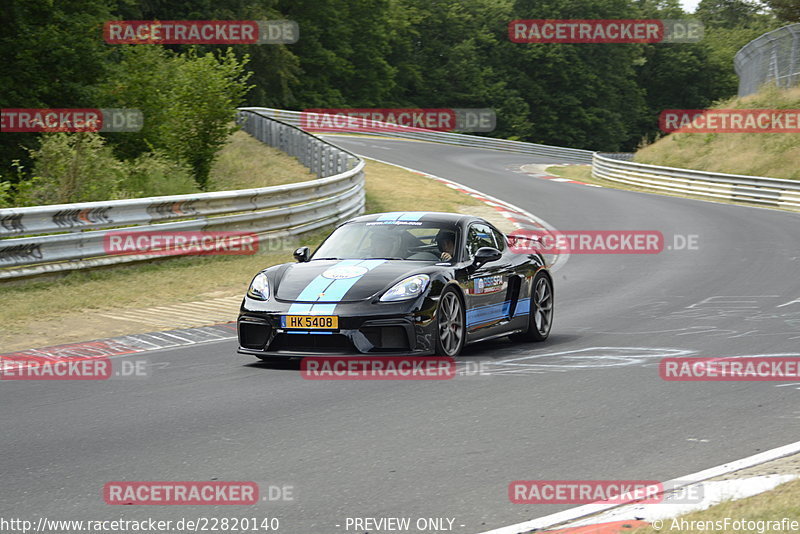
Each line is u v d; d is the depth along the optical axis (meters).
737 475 16.17
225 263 49.06
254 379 25.52
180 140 79.69
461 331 28.23
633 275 50.91
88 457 17.98
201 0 190.50
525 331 31.97
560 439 18.98
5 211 39.44
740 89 162.25
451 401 22.58
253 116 123.88
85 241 43.38
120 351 30.12
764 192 96.81
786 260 54.94
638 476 16.33
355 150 141.25
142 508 14.94
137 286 41.97
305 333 26.14
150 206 47.56
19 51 83.25
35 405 22.62
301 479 16.42
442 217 31.22
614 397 22.91
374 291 26.52
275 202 56.66
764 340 30.88
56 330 33.28
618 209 88.75
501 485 15.93
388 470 16.91
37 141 84.75
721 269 52.12
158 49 89.38
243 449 18.42
